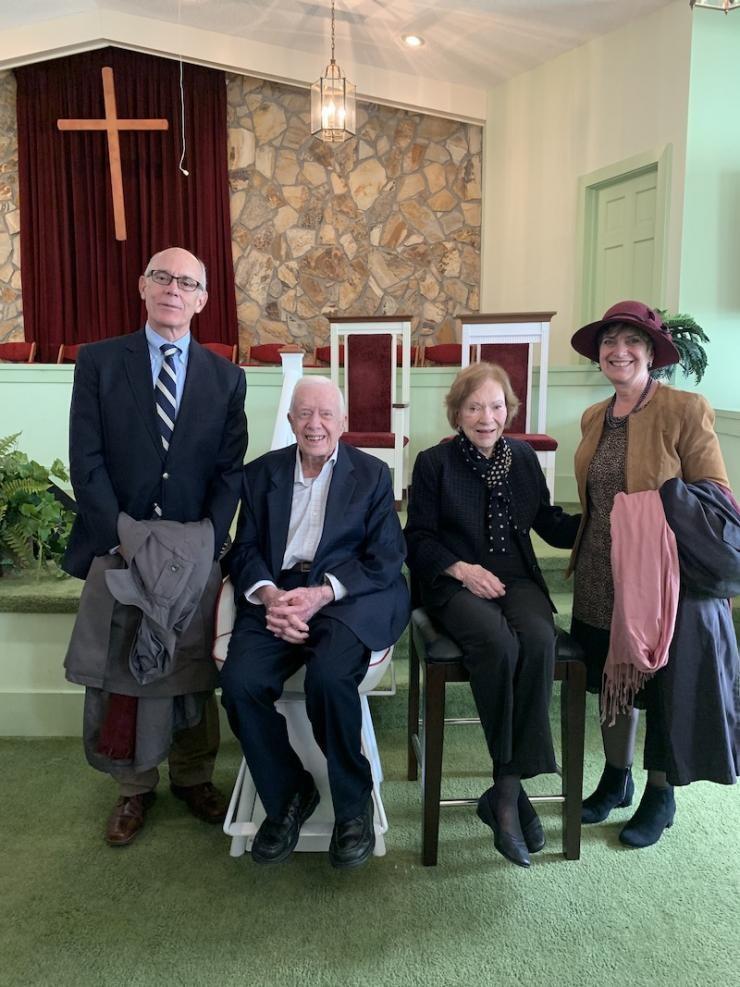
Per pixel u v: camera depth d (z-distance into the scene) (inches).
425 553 72.1
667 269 159.3
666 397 67.4
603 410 72.5
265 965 55.4
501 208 216.2
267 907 61.6
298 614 64.2
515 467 73.7
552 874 65.9
